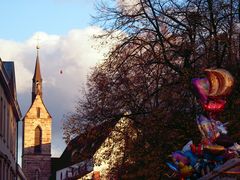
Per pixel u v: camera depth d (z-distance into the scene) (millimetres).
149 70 28688
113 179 33062
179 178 11461
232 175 9164
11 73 56062
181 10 27422
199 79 10633
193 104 25469
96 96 31688
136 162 30000
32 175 122688
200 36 26391
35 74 127438
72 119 33781
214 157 10430
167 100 27062
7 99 53062
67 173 99750
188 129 25469
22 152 124375
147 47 28906
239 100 22047
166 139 26719
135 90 29594
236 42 25594
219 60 25156
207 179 9953
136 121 29672
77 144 34344
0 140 46656
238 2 25688
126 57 29500
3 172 48594
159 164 26625
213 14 25734
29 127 124188
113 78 30359
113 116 31031
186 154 11266
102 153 32656
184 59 26875
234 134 20484
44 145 124000
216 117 10750
